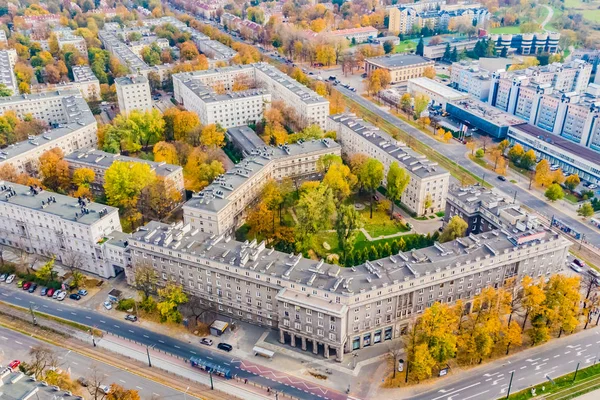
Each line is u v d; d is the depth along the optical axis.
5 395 195.75
